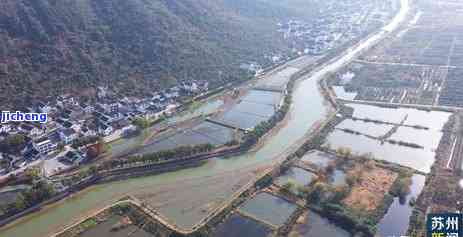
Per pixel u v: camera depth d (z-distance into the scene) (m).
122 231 197.62
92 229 199.25
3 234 196.12
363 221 198.50
